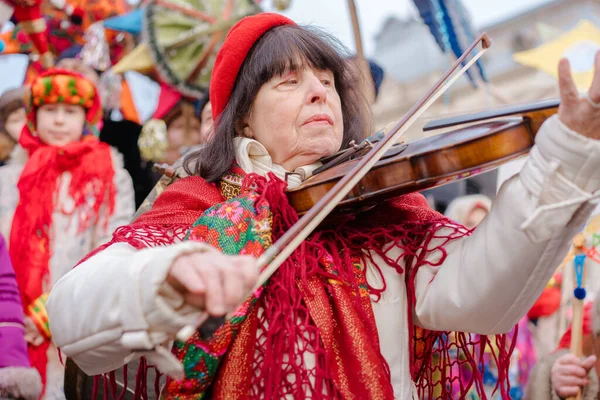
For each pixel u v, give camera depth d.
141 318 1.53
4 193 3.93
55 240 3.83
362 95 2.55
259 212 2.00
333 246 2.03
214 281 1.45
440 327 2.01
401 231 2.09
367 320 1.93
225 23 5.63
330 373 1.85
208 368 1.85
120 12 6.40
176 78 5.47
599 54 1.61
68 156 3.94
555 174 1.67
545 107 1.75
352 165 2.05
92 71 5.29
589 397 3.41
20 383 2.99
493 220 1.81
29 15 4.70
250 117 2.29
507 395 2.08
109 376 2.22
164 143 4.74
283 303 1.89
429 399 2.22
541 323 4.07
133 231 2.08
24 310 3.67
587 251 3.50
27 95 4.11
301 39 2.26
